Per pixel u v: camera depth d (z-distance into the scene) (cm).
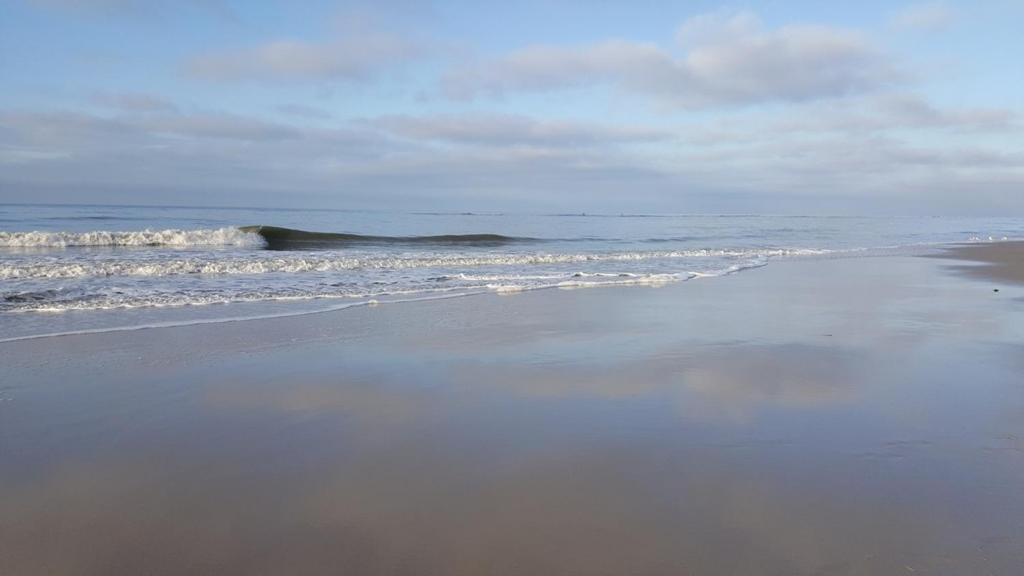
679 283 1241
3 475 332
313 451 370
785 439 389
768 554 259
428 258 1628
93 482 325
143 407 446
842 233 4153
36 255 1482
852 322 806
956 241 3206
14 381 502
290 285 1105
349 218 4759
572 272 1453
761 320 821
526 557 257
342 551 261
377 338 691
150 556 256
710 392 493
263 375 534
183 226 2928
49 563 249
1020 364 583
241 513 293
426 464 352
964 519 289
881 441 385
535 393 490
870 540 270
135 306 853
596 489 320
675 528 280
